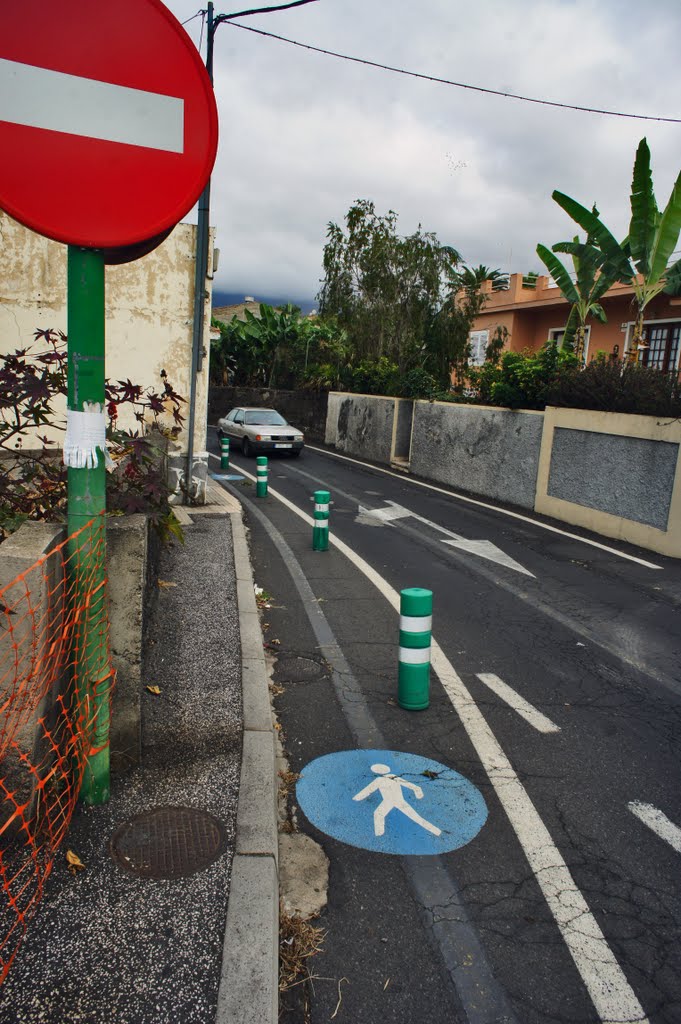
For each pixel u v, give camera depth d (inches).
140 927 102.5
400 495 666.2
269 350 1376.7
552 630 287.3
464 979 109.3
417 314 1002.1
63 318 429.1
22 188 104.9
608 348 920.9
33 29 102.7
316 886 129.0
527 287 1075.9
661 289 620.1
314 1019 100.4
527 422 617.0
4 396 137.9
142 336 459.2
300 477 759.1
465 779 169.0
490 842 144.9
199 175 113.3
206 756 154.9
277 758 175.5
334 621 283.4
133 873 114.3
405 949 114.9
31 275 420.8
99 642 124.5
